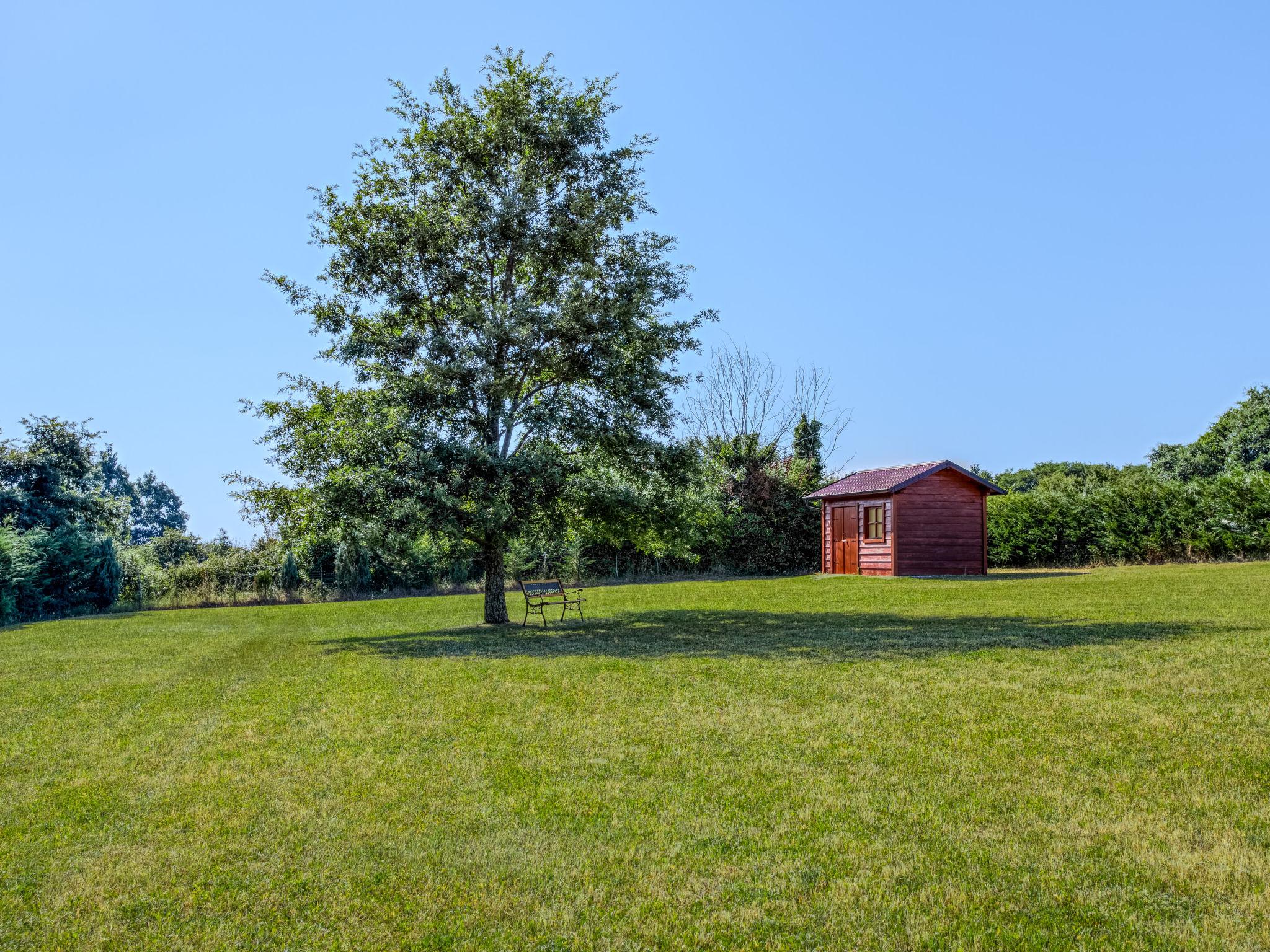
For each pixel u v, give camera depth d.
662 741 6.45
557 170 15.62
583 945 3.60
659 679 8.85
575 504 14.83
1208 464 43.72
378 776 5.85
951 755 5.80
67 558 22.44
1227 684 7.26
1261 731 5.96
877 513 25.80
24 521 24.80
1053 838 4.45
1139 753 5.64
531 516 14.45
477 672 9.72
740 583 25.84
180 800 5.54
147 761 6.46
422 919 3.87
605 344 14.27
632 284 14.93
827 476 36.78
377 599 24.83
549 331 14.41
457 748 6.45
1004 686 7.70
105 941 3.76
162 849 4.75
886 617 13.80
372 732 7.04
